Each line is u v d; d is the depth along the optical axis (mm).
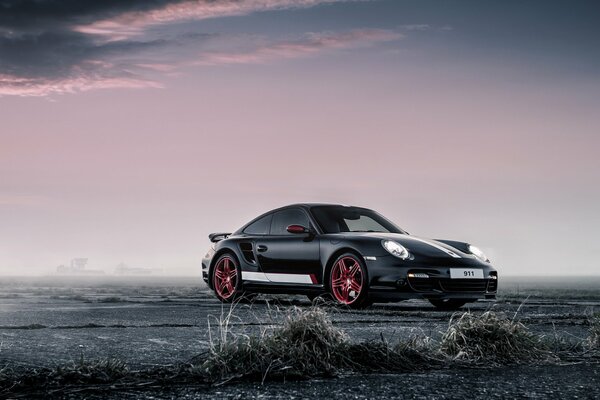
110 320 5285
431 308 7684
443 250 7285
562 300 10789
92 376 2502
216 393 2305
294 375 2602
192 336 3904
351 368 2807
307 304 7719
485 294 7285
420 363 2992
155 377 2541
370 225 8273
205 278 8844
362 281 7129
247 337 2877
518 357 3215
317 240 7645
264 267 8047
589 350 3549
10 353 3094
